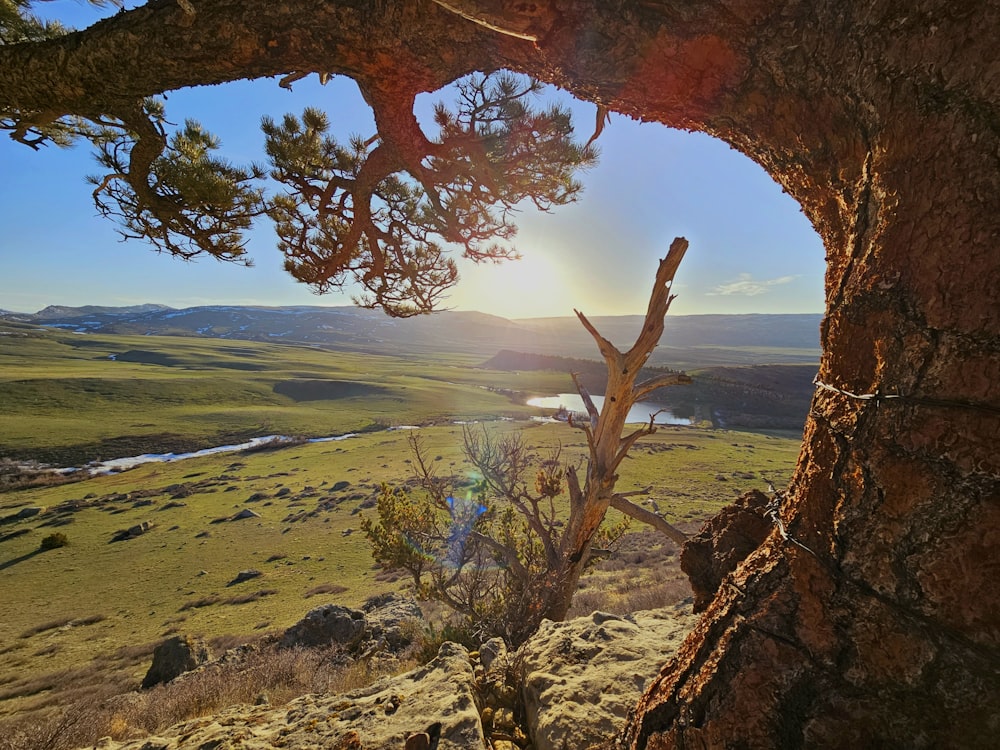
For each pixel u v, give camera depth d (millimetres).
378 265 4559
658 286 5668
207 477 51250
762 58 1180
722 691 1196
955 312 890
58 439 62906
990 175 856
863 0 1002
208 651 14586
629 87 1350
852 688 1028
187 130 4250
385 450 58125
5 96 2248
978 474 866
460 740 2404
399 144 2600
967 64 867
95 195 3912
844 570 1051
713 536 2430
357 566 27547
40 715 11789
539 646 3418
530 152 4449
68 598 26234
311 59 1824
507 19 1273
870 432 1010
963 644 892
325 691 7238
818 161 1277
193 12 1697
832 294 1223
